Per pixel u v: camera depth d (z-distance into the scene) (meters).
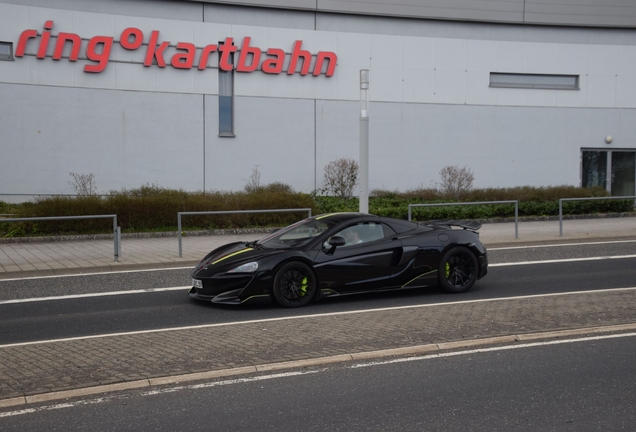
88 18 21.61
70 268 11.63
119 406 4.91
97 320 7.91
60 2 21.31
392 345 6.45
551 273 11.17
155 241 15.78
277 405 4.92
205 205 17.69
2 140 20.86
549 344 6.59
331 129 24.56
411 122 25.36
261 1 23.42
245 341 6.64
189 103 22.95
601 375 5.61
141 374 5.56
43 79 21.20
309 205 18.58
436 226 9.73
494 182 26.30
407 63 25.22
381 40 24.92
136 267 12.09
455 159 25.88
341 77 24.59
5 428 4.49
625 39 27.00
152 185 22.22
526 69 26.39
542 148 26.70
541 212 20.81
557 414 4.72
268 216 18.08
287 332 7.02
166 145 22.73
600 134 27.05
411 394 5.16
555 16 26.16
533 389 5.26
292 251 8.62
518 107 26.42
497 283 10.29
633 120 27.14
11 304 8.95
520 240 15.11
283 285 8.52
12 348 6.46
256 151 23.78
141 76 22.34
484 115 26.09
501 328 7.10
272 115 23.91
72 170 21.64
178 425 4.54
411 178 25.42
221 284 8.41
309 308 8.49
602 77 27.00
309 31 24.12
